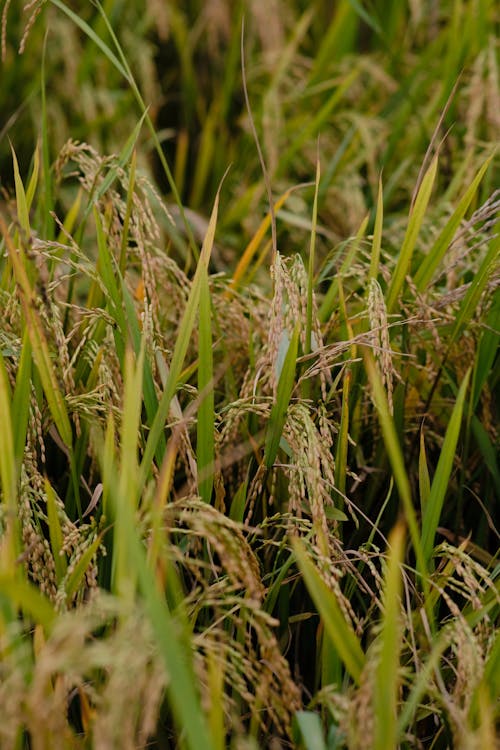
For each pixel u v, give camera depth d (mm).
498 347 1829
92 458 1714
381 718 1354
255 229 2244
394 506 1740
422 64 2326
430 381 1838
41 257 1647
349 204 2207
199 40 2912
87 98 2578
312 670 1688
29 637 1535
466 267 1923
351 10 2641
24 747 1512
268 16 2721
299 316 1585
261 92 2822
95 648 1337
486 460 1738
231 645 1530
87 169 1824
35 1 1756
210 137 2500
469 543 1739
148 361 1617
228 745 1550
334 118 2484
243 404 1626
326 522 1594
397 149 2467
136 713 1444
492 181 2244
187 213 2225
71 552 1576
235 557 1486
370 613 1579
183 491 1699
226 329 1860
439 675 1482
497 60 2424
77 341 1772
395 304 1778
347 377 1623
